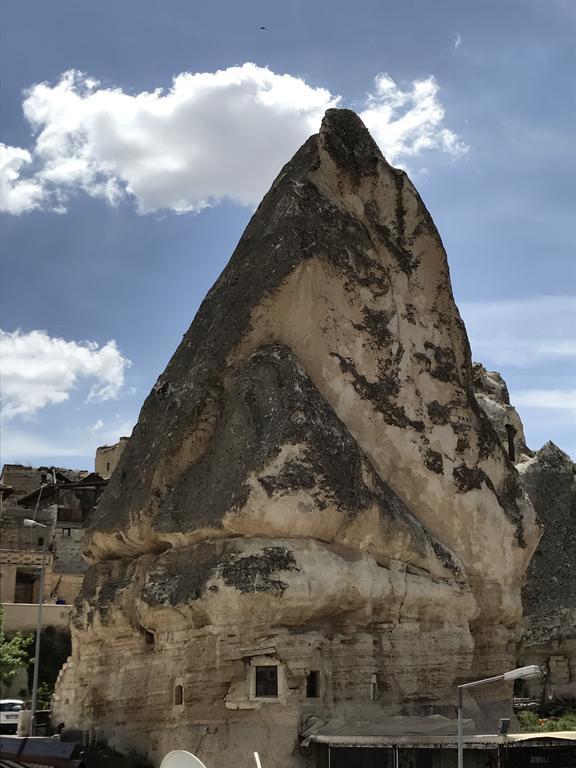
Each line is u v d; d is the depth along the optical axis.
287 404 24.86
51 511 60.72
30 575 57.06
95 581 28.11
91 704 27.16
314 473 24.12
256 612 23.09
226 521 23.67
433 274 30.88
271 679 23.22
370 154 30.88
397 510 26.38
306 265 27.08
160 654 24.83
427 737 20.61
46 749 21.09
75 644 28.64
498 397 43.97
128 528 26.73
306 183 29.06
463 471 29.45
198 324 29.14
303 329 26.89
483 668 29.33
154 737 24.69
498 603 29.53
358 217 29.97
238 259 29.42
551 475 41.38
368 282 28.62
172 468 26.25
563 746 19.75
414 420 28.75
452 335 30.83
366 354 28.11
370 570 24.83
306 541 23.91
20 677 47.47
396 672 25.33
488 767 20.61
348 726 22.86
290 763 22.53
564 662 37.50
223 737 23.06
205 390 26.47
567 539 39.78
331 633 24.25
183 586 24.06
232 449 25.08
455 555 27.97
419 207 31.06
